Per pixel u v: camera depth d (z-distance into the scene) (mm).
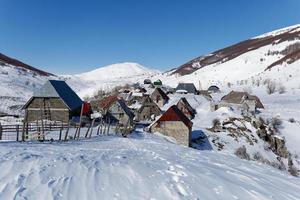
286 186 18016
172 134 55438
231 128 64938
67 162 17125
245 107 87812
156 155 24656
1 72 166875
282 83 178375
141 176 15672
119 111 66875
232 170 20766
